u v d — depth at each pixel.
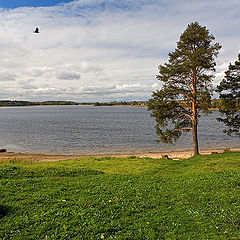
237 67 25.62
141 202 9.53
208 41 24.34
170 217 8.11
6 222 7.50
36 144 48.38
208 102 22.73
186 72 24.22
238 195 10.05
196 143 25.56
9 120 114.00
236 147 44.59
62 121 109.31
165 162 23.23
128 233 6.93
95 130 73.69
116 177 14.84
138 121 110.75
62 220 7.62
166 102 25.34
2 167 16.72
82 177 14.85
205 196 10.20
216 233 6.96
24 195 10.27
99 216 7.99
